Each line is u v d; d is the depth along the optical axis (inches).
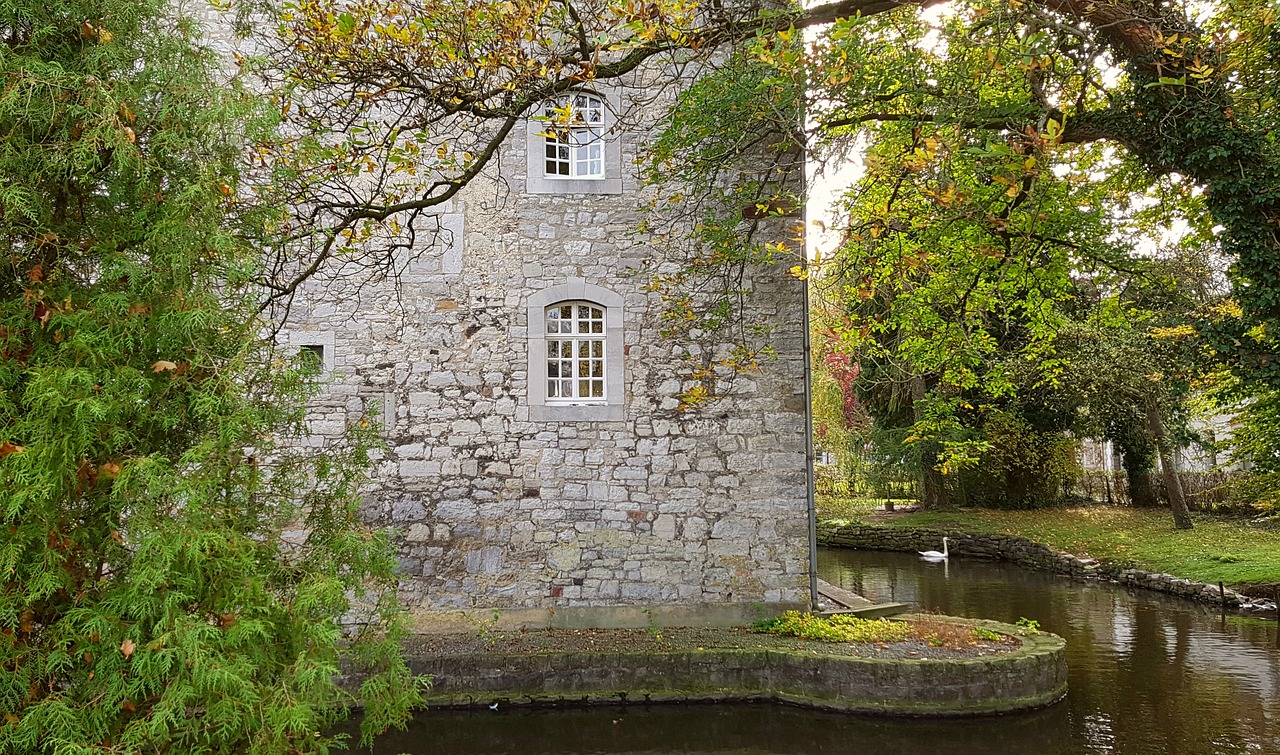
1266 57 265.6
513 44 233.1
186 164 129.9
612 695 274.4
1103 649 335.3
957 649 276.8
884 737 250.5
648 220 320.5
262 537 145.4
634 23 207.6
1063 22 236.2
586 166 343.0
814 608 325.7
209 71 138.7
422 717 268.1
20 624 111.1
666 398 330.3
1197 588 431.5
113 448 117.0
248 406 128.0
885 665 260.4
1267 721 246.2
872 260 259.0
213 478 121.4
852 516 786.2
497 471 323.0
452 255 328.2
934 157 208.4
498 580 319.0
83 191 125.6
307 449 314.0
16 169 113.7
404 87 234.5
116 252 120.6
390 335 323.9
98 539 117.5
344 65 231.3
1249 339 242.8
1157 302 566.6
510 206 331.6
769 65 240.5
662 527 325.1
